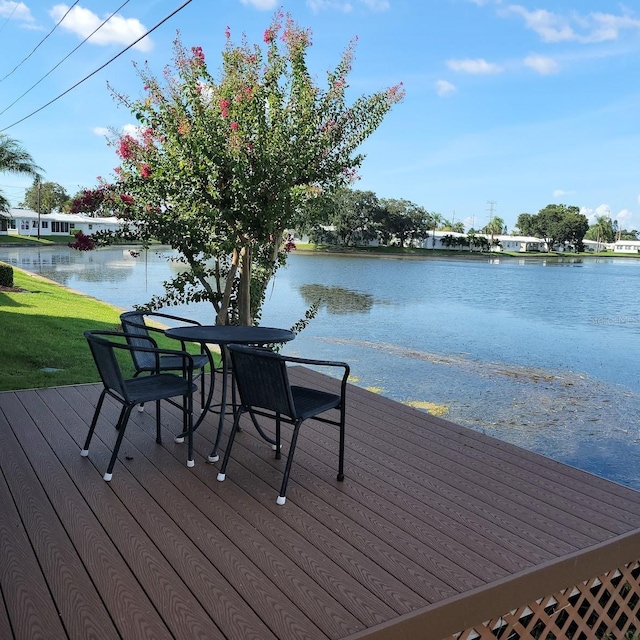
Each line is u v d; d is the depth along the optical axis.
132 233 4.89
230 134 4.44
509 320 14.12
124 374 5.61
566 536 2.26
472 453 3.22
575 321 14.34
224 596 1.77
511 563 2.03
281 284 21.02
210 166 4.47
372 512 2.43
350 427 3.63
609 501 2.62
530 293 21.95
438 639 1.76
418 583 1.88
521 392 7.22
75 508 2.37
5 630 1.58
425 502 2.55
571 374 8.34
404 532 2.25
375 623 1.65
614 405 6.73
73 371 5.60
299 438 3.40
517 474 2.93
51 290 13.71
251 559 2.00
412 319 13.50
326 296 17.48
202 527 2.24
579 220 92.44
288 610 1.71
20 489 2.54
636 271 43.94
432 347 10.07
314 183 4.95
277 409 2.57
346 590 1.82
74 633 1.58
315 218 4.95
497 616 1.90
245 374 2.63
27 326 7.92
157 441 3.19
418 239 72.69
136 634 1.58
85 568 1.91
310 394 2.86
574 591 2.23
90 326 8.62
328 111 4.88
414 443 3.37
